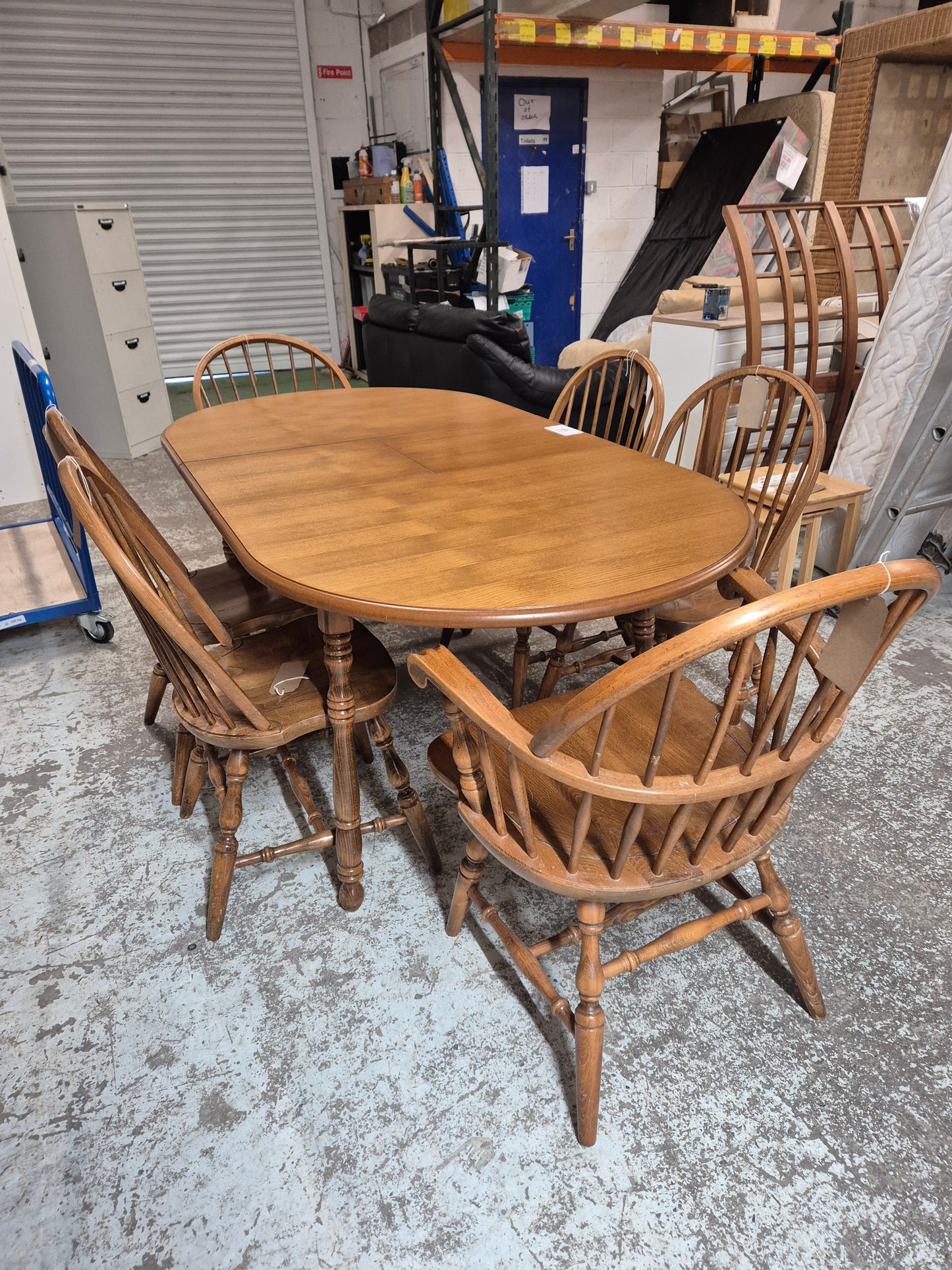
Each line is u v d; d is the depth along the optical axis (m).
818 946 1.43
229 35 6.11
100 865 1.65
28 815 1.79
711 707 1.33
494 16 3.93
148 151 6.25
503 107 5.68
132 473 4.41
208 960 1.43
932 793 1.79
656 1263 0.99
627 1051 1.26
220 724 1.32
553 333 6.60
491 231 4.40
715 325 2.70
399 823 1.52
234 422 2.17
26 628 2.71
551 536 1.29
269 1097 1.19
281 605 1.78
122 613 2.80
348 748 1.38
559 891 1.01
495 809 1.02
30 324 3.57
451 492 1.52
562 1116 1.16
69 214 4.09
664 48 4.46
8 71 5.73
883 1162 1.09
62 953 1.45
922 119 4.30
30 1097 1.20
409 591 1.10
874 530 2.55
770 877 1.21
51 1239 1.03
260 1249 1.02
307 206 6.87
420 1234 1.03
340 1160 1.11
